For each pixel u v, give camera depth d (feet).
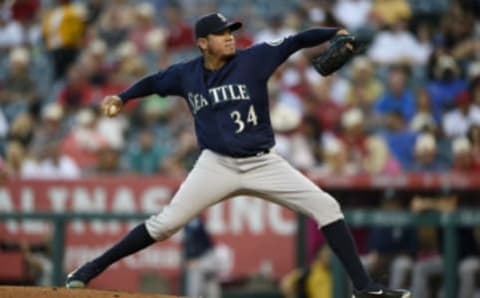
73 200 150.00
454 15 201.26
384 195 140.77
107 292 91.09
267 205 143.33
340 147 159.84
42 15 225.76
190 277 144.46
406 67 198.18
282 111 171.42
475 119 173.99
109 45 214.07
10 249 147.84
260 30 216.74
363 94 185.06
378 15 207.82
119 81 202.80
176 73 93.81
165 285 145.07
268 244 143.43
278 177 91.66
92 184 149.79
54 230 146.61
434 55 187.11
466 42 196.75
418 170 151.94
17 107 205.67
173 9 213.25
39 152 177.78
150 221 94.17
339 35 90.48
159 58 209.46
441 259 137.18
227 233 144.46
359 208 140.77
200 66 92.68
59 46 216.13
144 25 214.69
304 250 142.10
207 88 91.50
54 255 146.30
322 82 188.34
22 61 210.59
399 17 206.90
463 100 176.35
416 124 165.37
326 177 141.59
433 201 139.13
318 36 90.79
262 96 91.15
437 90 181.98
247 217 144.15
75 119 195.83
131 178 148.77
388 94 179.83
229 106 90.79
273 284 142.92
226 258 144.36
